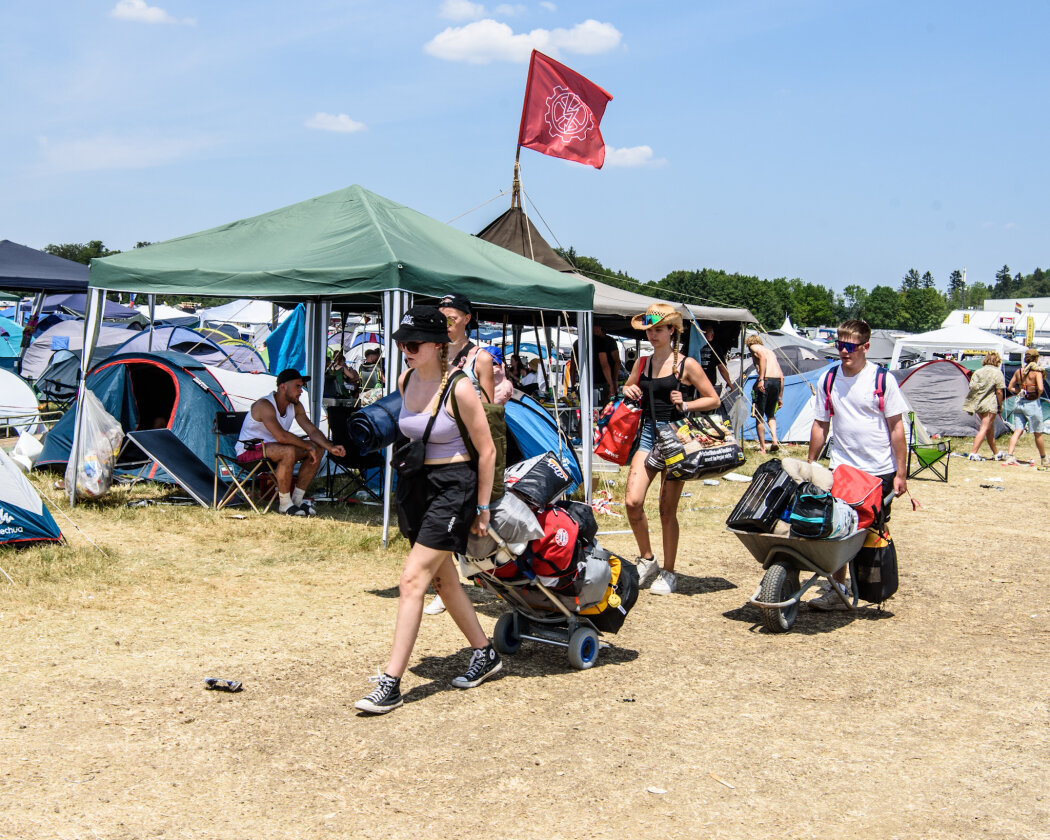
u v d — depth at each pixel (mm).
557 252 15875
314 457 9336
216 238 9445
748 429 16203
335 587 6762
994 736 4375
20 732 4105
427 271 7883
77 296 28891
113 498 9594
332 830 3379
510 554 4773
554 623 5375
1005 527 9867
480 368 5219
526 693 4840
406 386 4586
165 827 3354
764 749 4195
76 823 3346
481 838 3350
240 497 9789
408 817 3492
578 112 15945
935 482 13016
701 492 11422
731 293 142500
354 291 7777
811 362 19672
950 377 18438
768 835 3420
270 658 5211
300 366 15742
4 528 7160
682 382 6652
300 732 4238
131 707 4445
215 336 23625
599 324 17781
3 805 3447
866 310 193000
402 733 4266
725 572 7688
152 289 8688
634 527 6891
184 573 6949
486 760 4008
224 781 3734
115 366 10906
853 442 6391
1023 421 14977
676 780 3861
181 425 10203
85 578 6625
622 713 4598
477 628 4906
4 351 20750
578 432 13492
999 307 105250
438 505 4469
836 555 5949
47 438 10953
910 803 3688
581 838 3367
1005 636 6062
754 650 5672
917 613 6594
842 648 5746
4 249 17797
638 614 6402
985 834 3443
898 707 4742
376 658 5273
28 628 5531
